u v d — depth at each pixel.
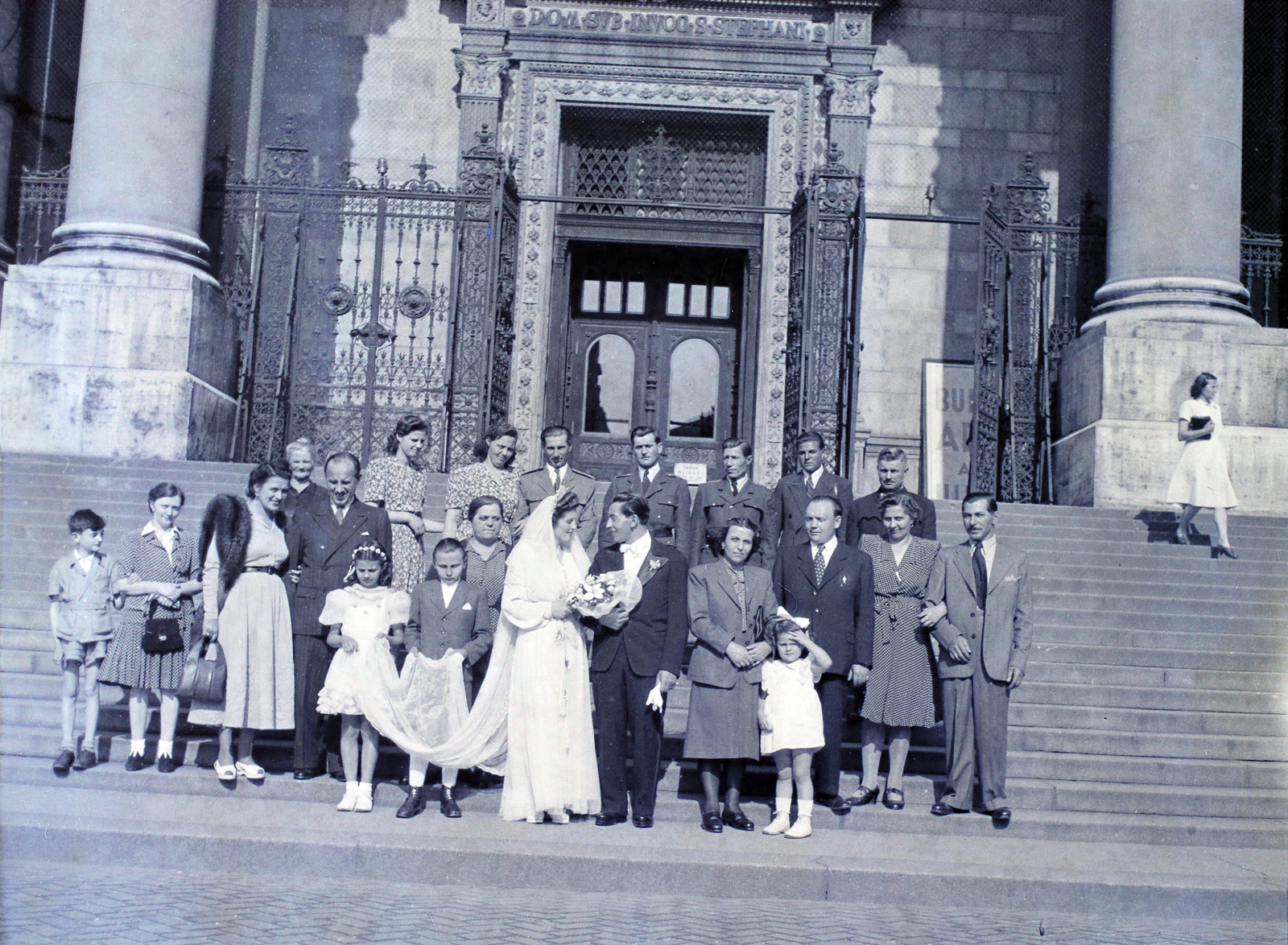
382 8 17.00
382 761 7.43
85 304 13.05
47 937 4.79
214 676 6.72
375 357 14.38
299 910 5.33
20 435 12.85
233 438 14.14
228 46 16.44
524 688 6.67
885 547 7.31
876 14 16.88
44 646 8.32
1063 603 9.73
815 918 5.60
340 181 15.06
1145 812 7.27
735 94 16.52
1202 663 8.80
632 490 8.47
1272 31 15.99
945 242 16.75
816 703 6.71
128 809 6.43
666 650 6.70
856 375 13.73
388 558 6.99
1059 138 16.92
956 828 6.91
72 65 15.91
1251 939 5.65
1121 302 13.69
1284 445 12.98
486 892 5.81
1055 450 14.27
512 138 16.52
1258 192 15.90
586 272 17.61
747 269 16.97
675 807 6.99
